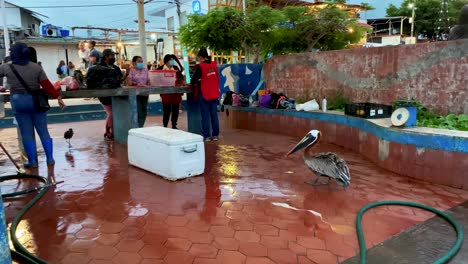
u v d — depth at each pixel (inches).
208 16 399.2
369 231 132.1
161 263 111.1
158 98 541.0
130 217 144.6
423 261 111.3
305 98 337.1
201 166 200.1
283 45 457.1
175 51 843.4
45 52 838.5
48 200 163.8
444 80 228.4
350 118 258.1
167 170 190.9
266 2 668.1
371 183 186.1
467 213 146.7
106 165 223.0
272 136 314.5
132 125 265.9
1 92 226.5
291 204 157.8
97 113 449.7
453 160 177.2
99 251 118.6
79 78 258.2
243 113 355.6
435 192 171.9
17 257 114.6
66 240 126.2
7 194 169.5
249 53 459.8
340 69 301.4
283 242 124.3
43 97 209.3
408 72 249.1
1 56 772.0
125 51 888.9
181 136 194.5
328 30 452.4
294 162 227.3
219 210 151.3
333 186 181.6
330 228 134.8
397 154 201.3
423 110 237.6
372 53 273.9
